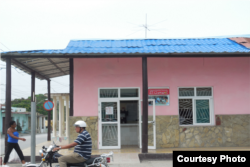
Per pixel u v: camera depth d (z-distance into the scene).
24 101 53.84
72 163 6.18
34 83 13.01
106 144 10.84
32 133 6.48
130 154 9.66
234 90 11.23
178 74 11.16
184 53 9.47
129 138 12.03
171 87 11.10
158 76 11.12
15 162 9.27
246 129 11.05
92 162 6.21
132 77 11.03
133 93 11.16
